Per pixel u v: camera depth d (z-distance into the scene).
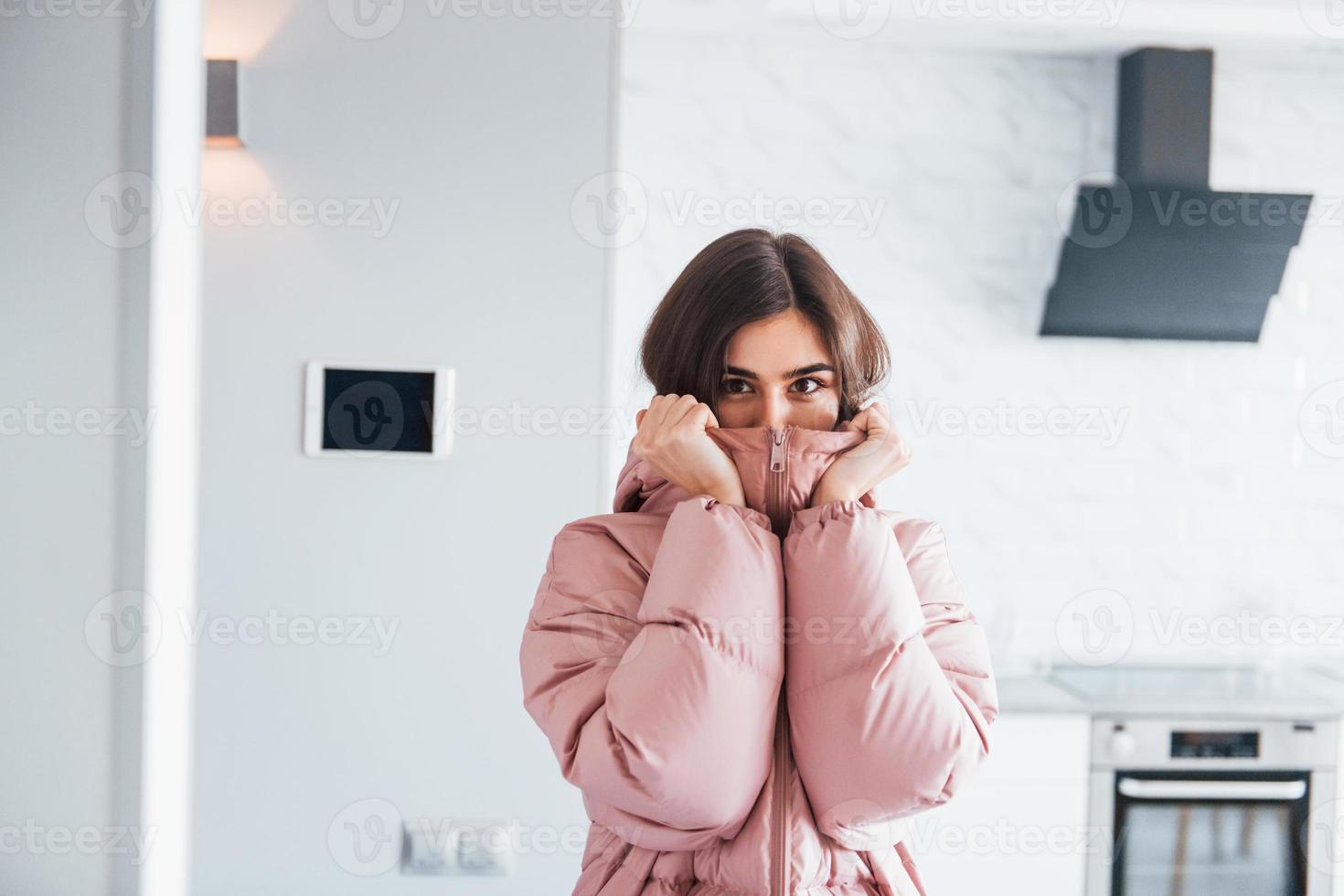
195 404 1.00
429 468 1.43
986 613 2.87
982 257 2.82
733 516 0.88
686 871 0.88
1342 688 2.64
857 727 0.83
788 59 2.77
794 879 0.84
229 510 1.41
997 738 2.43
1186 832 2.45
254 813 1.42
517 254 1.44
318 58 1.41
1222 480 2.92
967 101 2.80
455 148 1.43
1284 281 2.93
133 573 0.90
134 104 0.89
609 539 0.96
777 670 0.85
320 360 1.41
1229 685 2.66
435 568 1.43
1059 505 2.88
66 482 0.89
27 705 0.89
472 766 1.44
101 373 0.89
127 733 0.89
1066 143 2.82
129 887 0.89
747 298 0.94
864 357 1.02
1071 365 2.87
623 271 2.71
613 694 0.82
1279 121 2.91
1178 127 2.66
